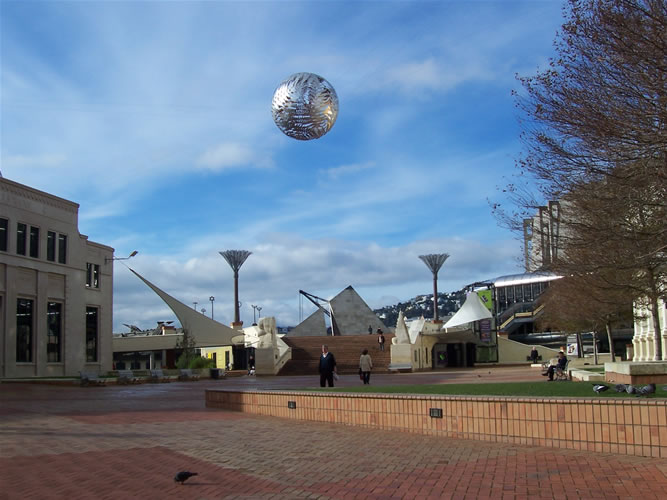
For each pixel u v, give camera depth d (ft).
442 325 204.13
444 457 33.01
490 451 34.35
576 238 54.70
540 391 44.73
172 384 114.42
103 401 71.82
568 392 43.06
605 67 43.78
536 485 26.40
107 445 38.14
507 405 37.06
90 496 25.84
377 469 30.45
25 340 123.34
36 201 127.13
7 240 118.73
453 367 204.44
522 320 294.46
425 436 40.42
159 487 27.27
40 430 45.09
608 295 91.45
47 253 130.21
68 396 80.74
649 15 40.11
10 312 118.52
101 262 152.97
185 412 57.88
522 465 30.37
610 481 26.61
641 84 42.01
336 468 30.81
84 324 140.26
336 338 179.83
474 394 42.98
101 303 152.05
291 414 51.83
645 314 106.83
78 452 35.73
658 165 43.27
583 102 44.21
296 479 28.58
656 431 31.45
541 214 62.13
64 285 134.41
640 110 41.63
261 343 153.89
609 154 44.83
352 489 26.63
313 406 49.65
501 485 26.58
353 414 46.16
